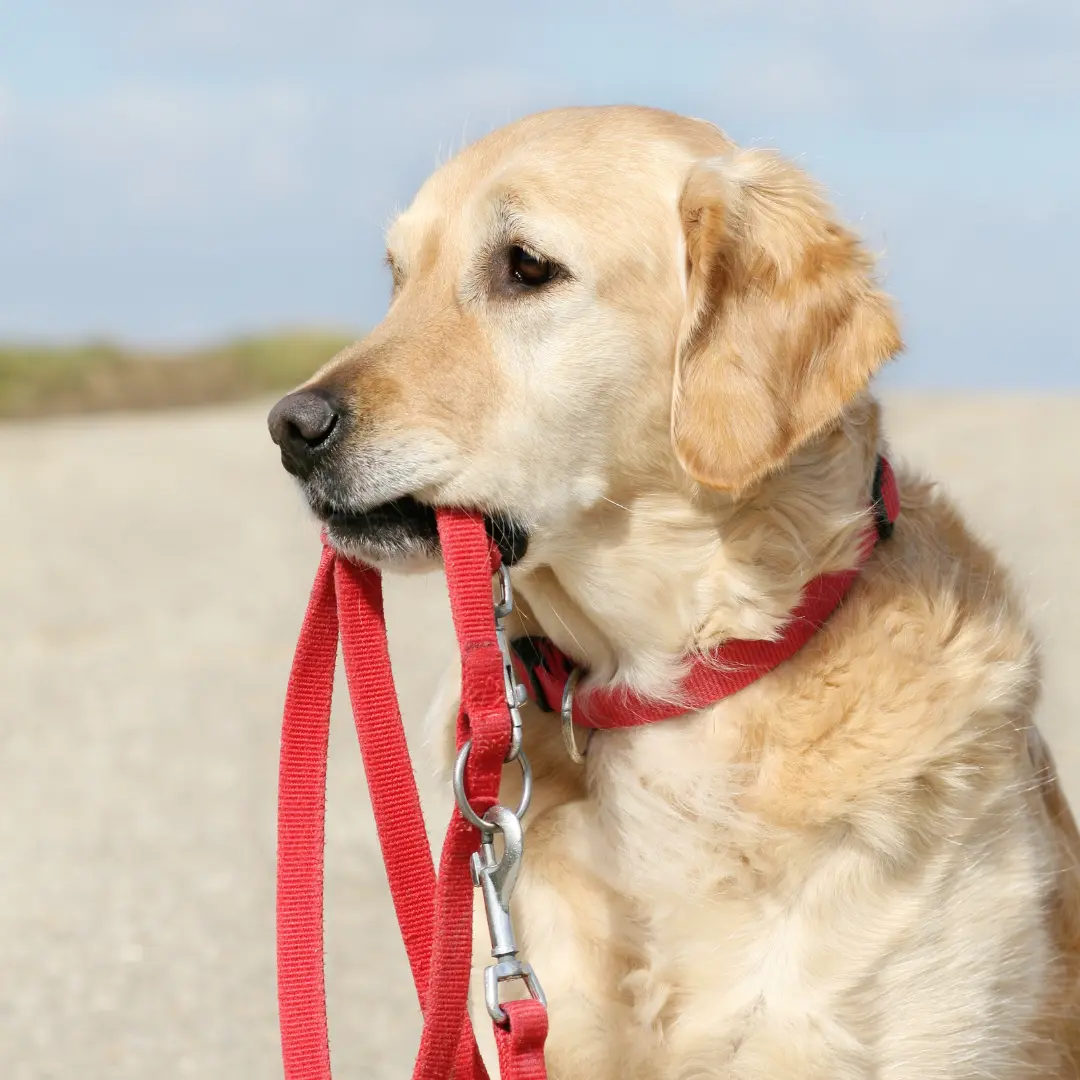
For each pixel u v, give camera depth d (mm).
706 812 4117
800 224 4324
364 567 4039
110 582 14055
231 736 9586
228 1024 6016
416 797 3762
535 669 4414
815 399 4180
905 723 4023
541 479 4238
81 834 8023
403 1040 5859
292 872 3803
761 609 4188
